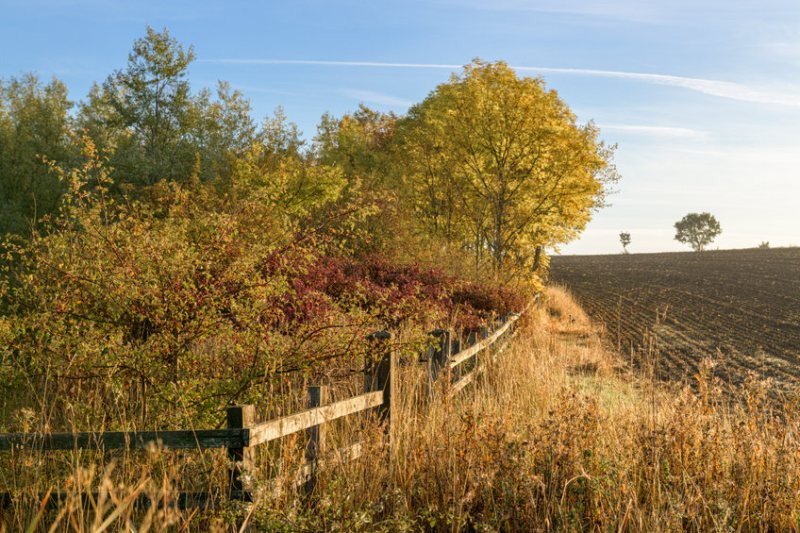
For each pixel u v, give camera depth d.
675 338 20.55
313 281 11.48
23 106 39.75
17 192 30.02
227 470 4.36
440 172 27.98
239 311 6.14
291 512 4.14
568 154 24.58
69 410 5.66
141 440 4.13
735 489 4.91
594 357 14.20
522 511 4.59
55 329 5.87
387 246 19.84
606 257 99.44
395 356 6.01
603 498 4.61
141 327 6.04
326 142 31.52
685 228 134.12
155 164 28.27
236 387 5.96
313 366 6.16
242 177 20.59
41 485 4.58
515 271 25.67
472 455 4.91
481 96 25.06
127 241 6.31
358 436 5.70
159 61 30.19
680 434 5.21
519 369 9.71
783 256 77.19
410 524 4.33
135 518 4.06
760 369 14.85
